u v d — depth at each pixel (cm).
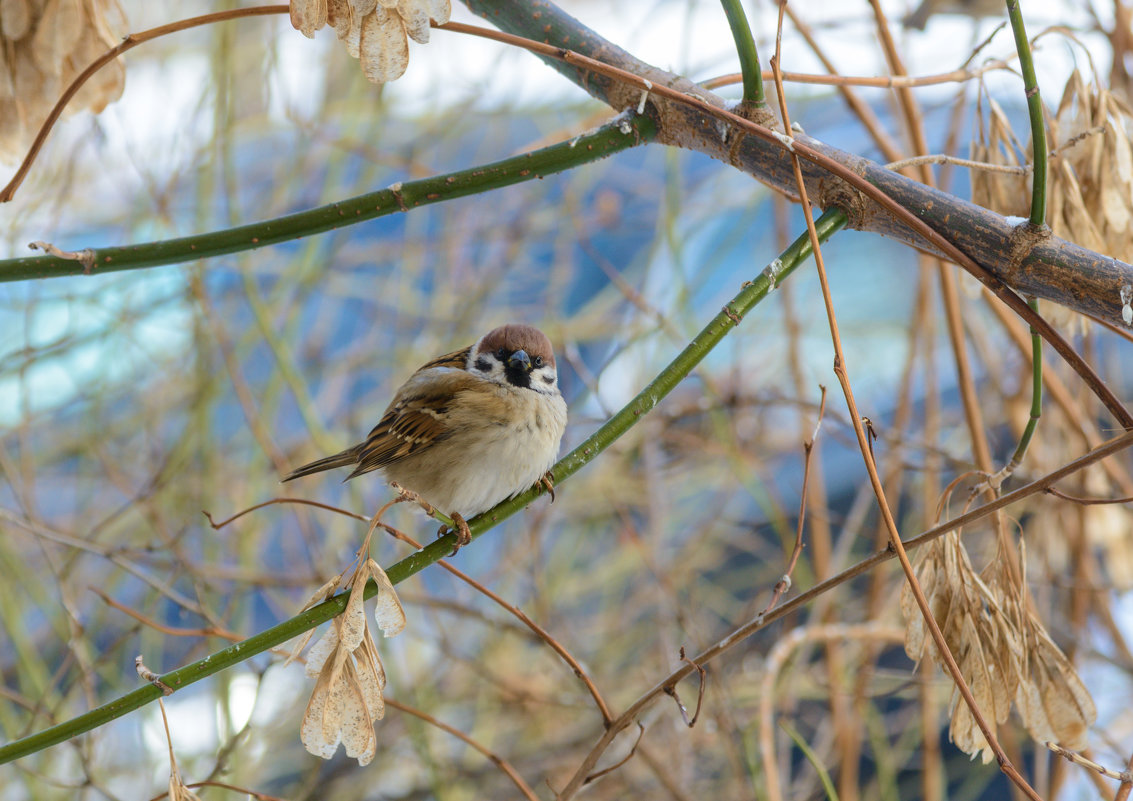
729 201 990
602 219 1010
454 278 1038
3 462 784
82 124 829
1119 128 474
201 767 882
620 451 974
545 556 1113
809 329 1020
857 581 1041
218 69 859
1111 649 802
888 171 419
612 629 1017
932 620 349
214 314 852
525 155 439
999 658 404
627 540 1035
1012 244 394
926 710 743
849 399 361
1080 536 690
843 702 826
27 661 820
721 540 1053
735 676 911
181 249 434
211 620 665
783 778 834
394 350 1056
